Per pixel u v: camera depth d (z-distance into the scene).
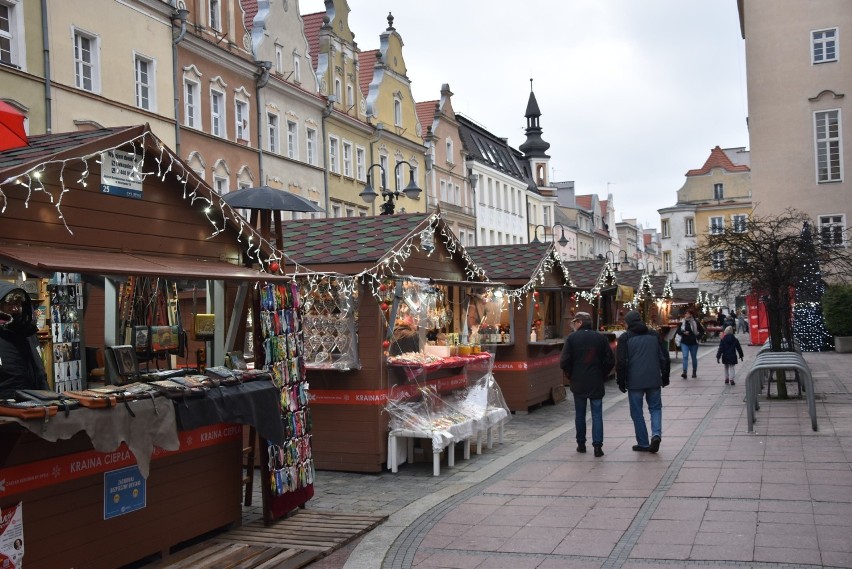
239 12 31.02
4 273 7.13
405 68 47.78
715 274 21.25
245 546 8.16
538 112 82.62
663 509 8.89
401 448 12.46
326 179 37.53
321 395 12.52
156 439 7.01
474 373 14.25
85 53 23.27
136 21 24.91
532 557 7.50
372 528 8.95
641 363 12.48
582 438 12.85
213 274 8.02
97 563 7.00
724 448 12.34
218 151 29.23
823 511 8.41
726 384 22.69
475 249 21.62
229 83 30.19
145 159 8.09
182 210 8.57
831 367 25.97
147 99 25.67
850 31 39.69
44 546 6.50
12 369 6.47
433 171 51.88
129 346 7.68
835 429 13.43
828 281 34.62
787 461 11.03
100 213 7.55
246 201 11.21
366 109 43.12
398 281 12.73
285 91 34.00
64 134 8.11
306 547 8.12
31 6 21.03
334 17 39.38
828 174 40.06
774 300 18.44
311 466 9.86
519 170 72.94
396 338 12.84
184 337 8.87
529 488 10.46
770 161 40.72
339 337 12.38
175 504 7.96
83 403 6.37
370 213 42.06
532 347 19.34
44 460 6.52
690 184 88.69
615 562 7.19
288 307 9.62
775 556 7.05
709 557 7.14
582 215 99.31
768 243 18.94
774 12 40.69
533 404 19.31
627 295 30.31
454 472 11.97
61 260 6.57
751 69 41.12
